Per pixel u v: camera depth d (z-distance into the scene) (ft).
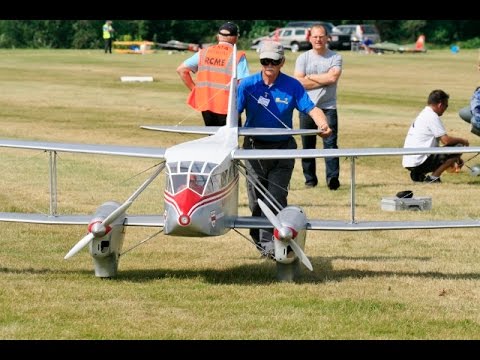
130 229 145.89
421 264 122.83
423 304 102.01
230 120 124.36
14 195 172.76
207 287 108.78
